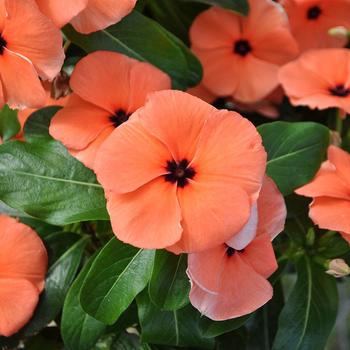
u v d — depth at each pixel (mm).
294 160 376
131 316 382
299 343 378
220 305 344
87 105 371
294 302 380
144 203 328
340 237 386
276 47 428
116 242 358
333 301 382
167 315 369
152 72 374
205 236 326
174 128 333
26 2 337
